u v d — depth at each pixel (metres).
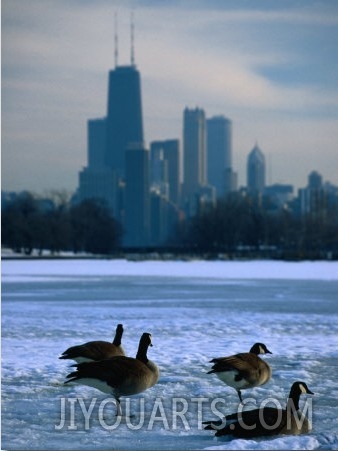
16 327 38.94
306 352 29.75
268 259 195.62
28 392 21.59
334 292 68.00
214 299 59.59
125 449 16.14
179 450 15.97
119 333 21.98
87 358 20.62
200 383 22.80
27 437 17.11
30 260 194.88
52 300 58.81
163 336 34.97
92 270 121.69
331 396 21.28
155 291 69.69
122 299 59.66
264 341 33.16
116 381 18.30
